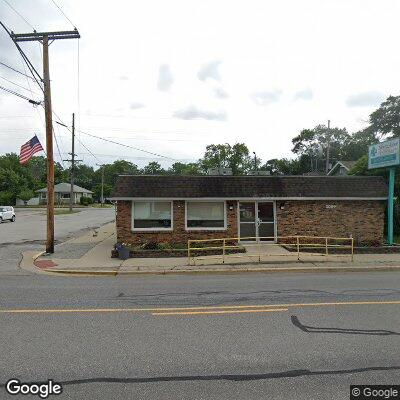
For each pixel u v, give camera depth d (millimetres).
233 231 19297
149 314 8008
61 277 12867
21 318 7734
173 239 19141
